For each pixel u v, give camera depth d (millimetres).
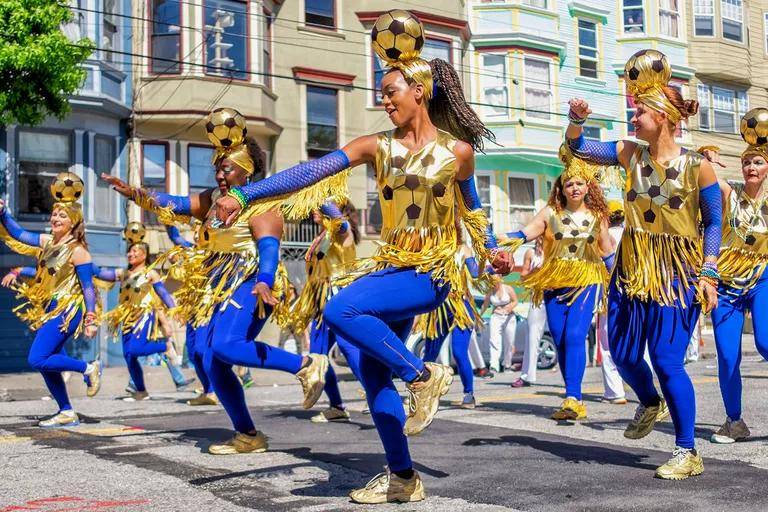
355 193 23969
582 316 7113
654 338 4715
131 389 11297
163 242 21031
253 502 4148
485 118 26984
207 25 21734
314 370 5262
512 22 27219
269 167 23344
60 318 7312
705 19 32156
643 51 4766
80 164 19922
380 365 4164
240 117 5625
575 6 28828
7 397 12812
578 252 7125
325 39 24188
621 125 30250
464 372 8375
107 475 4902
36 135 19531
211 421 7535
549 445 5750
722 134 32438
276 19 23422
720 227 4770
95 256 20125
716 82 32469
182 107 21359
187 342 9117
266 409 8688
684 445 4660
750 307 6062
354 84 24734
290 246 22781
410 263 4039
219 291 5438
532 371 11031
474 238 4430
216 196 5684
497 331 14844
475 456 5332
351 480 4680
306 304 7121
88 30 20016
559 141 27594
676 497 4113
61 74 16516
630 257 4801
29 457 5594
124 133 21109
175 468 5086
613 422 6992
